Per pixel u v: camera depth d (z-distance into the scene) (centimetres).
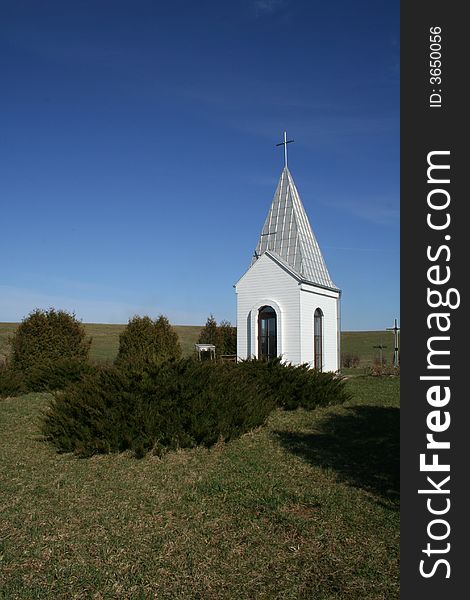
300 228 1788
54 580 459
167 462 816
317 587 430
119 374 938
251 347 1711
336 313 1897
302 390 1229
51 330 2114
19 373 1836
